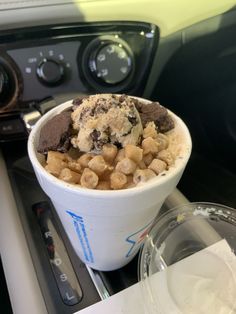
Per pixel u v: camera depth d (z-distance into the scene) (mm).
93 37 260
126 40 268
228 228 235
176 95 312
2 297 242
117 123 164
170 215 236
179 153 174
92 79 268
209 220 237
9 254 214
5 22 241
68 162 168
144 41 272
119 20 261
